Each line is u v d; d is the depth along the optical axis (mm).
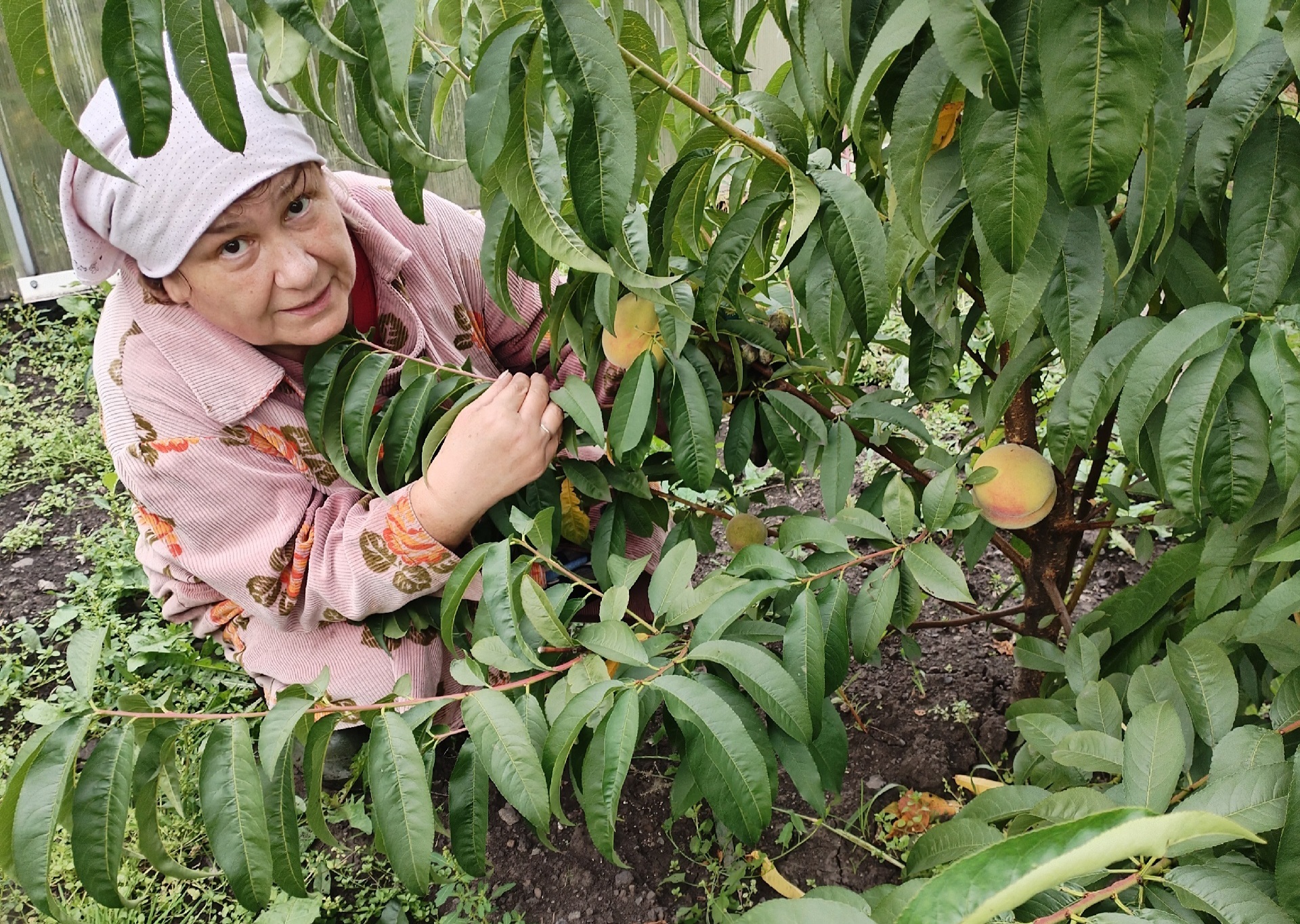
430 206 1904
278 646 1954
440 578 1664
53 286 4465
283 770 1222
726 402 1714
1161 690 1248
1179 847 893
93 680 1241
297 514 1715
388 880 2006
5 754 2322
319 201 1469
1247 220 1028
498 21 984
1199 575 1330
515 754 1155
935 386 1524
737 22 3949
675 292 1351
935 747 2148
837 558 1385
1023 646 1714
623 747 1112
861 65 1016
